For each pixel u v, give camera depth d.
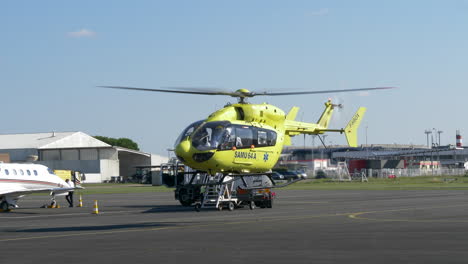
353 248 15.98
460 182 88.94
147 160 126.81
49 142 114.06
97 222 26.86
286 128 35.19
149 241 18.53
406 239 17.73
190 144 28.23
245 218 27.33
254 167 30.88
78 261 14.73
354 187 72.50
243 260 14.33
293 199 45.72
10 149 111.69
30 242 18.86
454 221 23.67
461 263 13.45
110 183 112.88
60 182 42.44
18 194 38.25
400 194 51.12
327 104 40.69
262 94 30.11
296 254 15.10
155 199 50.62
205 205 36.12
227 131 29.16
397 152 158.00
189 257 14.98
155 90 26.66
